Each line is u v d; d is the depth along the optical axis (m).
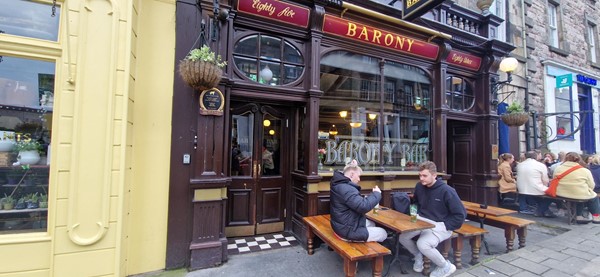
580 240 3.82
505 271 2.92
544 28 7.58
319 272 2.97
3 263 2.32
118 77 2.64
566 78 7.28
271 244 3.77
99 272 2.54
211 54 2.80
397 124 4.94
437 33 4.70
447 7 5.12
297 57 3.99
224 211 3.29
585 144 8.28
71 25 2.48
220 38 3.30
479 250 3.46
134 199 2.91
